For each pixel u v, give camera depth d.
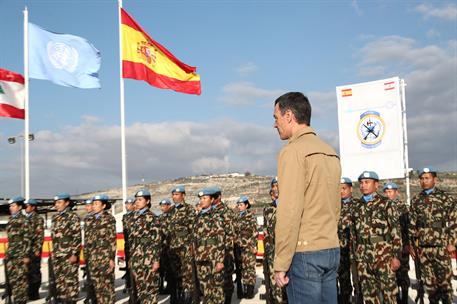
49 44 15.46
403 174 13.16
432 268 8.07
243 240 10.62
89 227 9.18
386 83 13.48
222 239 8.42
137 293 8.52
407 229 8.60
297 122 3.60
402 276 8.76
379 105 13.52
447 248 7.93
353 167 13.73
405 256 8.84
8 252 9.55
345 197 9.14
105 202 9.41
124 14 16.22
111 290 8.99
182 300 10.20
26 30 15.22
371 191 7.69
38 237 11.05
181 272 10.21
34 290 11.14
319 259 3.26
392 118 13.34
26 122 15.39
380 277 7.36
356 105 13.81
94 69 16.08
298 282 3.29
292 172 3.24
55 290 10.12
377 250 7.41
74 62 15.73
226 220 8.84
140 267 8.41
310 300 3.24
